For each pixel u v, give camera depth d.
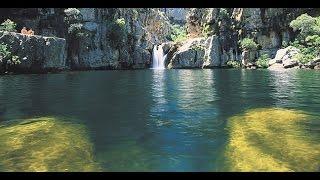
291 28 80.12
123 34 82.44
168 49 86.62
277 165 11.02
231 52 83.44
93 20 78.06
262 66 75.75
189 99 25.98
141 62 87.69
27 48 51.03
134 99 26.06
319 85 34.81
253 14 83.31
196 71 65.88
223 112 20.45
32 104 23.66
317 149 12.56
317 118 18.00
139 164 11.58
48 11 69.31
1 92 29.56
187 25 95.31
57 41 56.66
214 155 12.35
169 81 42.12
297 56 69.00
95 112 20.78
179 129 16.34
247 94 28.61
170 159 12.05
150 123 17.69
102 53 78.81
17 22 65.06
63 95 28.09
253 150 12.48
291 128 15.80
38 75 49.03
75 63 73.31
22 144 13.59
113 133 15.66
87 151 12.89
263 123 16.89
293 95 27.62
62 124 17.33
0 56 47.44
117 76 51.06
